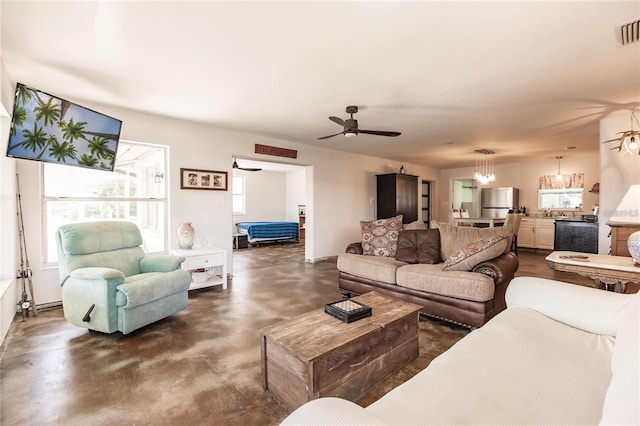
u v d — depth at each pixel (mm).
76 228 2773
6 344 2391
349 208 6547
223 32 2033
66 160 2803
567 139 5188
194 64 2490
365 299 2287
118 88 2982
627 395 760
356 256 3631
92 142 2979
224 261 4004
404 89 3016
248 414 1607
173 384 1870
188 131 4184
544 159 7367
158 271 3098
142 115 3779
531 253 6762
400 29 1991
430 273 2828
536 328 1544
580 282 4258
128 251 3168
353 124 3402
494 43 2164
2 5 1732
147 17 1863
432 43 2168
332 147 5984
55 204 3350
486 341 1422
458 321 2639
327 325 1808
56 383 1874
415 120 4090
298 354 1483
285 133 4824
